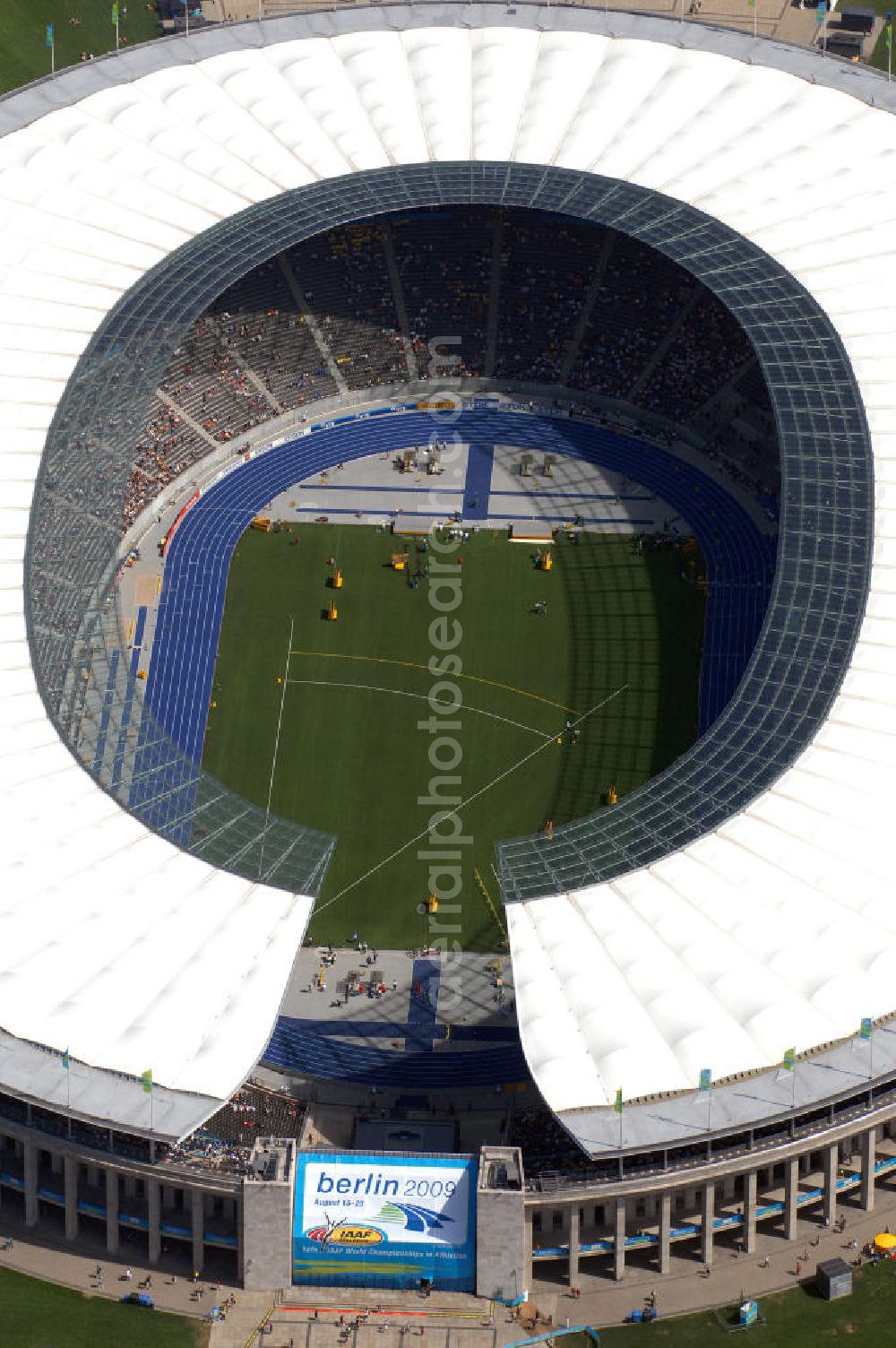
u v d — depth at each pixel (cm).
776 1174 15575
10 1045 15250
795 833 16675
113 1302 15138
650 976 15600
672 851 16650
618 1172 14825
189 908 16325
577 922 16075
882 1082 15038
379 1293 15075
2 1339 14825
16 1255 15462
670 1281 15250
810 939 15850
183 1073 15075
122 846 16838
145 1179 15075
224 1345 14800
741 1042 15188
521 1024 15300
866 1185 15612
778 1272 15325
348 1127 16712
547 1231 15188
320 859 16938
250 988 15688
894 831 16662
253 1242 14962
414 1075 17150
